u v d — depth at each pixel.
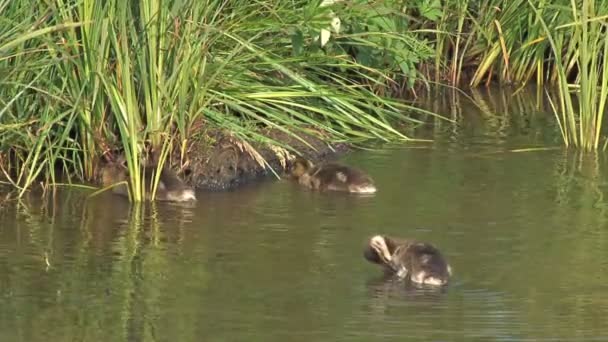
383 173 16.73
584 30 17.83
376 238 13.08
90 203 15.45
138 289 12.52
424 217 14.81
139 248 13.77
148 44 15.71
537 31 21.56
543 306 12.01
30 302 12.20
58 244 13.89
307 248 13.75
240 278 12.82
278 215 15.02
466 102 20.98
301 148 17.58
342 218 14.86
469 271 12.95
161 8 15.63
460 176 16.55
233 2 17.69
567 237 13.98
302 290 12.47
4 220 14.74
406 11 21.27
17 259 13.41
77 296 12.34
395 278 12.80
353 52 19.80
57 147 15.83
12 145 16.08
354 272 13.00
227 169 16.59
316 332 11.45
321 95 17.61
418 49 20.31
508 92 21.75
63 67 16.00
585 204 15.26
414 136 18.70
